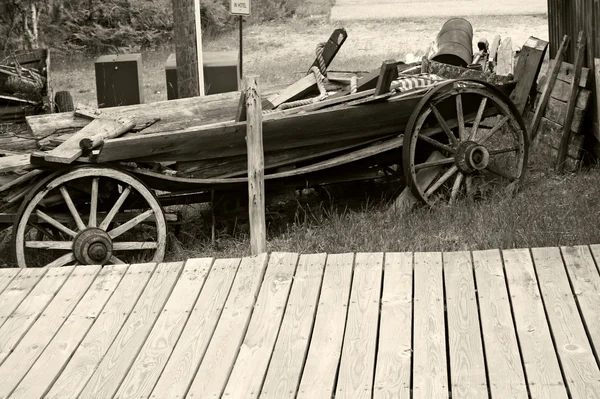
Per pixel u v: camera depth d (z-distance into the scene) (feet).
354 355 18.84
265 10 92.53
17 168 28.07
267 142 30.42
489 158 31.78
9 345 20.39
